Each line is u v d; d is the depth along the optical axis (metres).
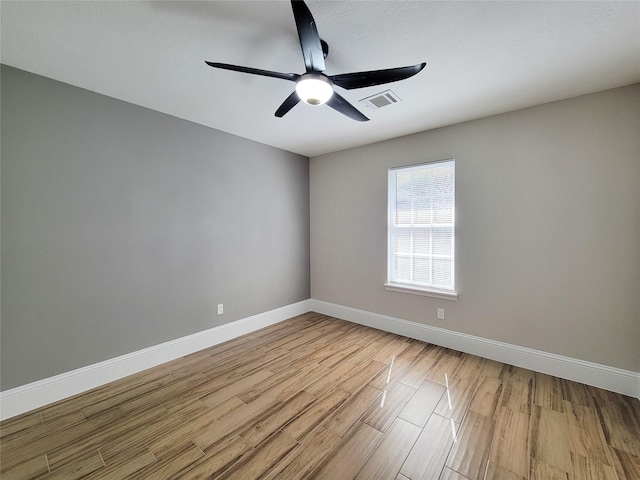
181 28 1.54
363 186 3.68
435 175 3.09
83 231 2.21
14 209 1.92
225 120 2.85
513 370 2.51
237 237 3.34
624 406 1.98
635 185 2.08
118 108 2.38
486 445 1.65
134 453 1.60
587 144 2.24
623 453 1.58
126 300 2.46
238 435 1.74
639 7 1.37
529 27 1.53
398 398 2.11
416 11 1.42
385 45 1.69
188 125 2.85
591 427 1.78
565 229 2.35
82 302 2.22
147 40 1.63
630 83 2.08
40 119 2.00
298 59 1.85
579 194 2.29
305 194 4.24
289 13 1.43
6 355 1.90
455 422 1.85
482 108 2.52
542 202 2.44
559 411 1.94
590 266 2.26
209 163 3.03
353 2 1.35
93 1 1.34
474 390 2.20
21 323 1.95
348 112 2.06
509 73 1.97
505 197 2.61
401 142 3.29
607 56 1.77
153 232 2.62
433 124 2.91
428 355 2.81
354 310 3.82
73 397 2.13
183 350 2.84
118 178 2.39
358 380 2.36
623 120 2.11
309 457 1.57
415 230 3.26
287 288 3.98
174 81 2.09
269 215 3.71
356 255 3.78
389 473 1.47
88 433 1.76
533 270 2.50
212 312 3.10
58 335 2.11
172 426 1.82
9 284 1.91
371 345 3.07
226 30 1.56
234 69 1.53
